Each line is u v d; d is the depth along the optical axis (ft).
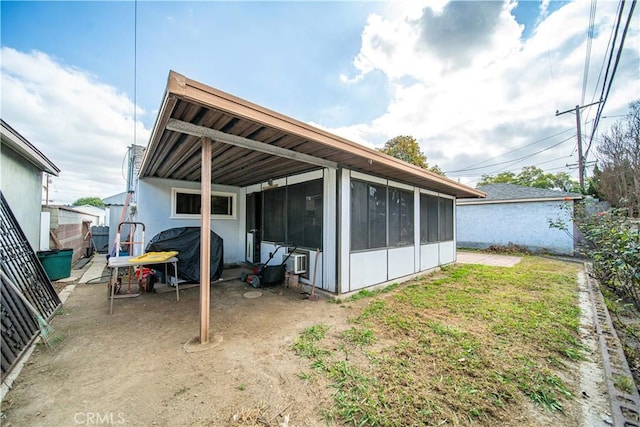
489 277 19.57
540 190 38.55
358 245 15.30
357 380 6.81
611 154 23.04
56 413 5.56
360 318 11.14
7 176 13.61
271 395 6.24
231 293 14.89
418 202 20.98
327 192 14.79
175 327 10.11
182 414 5.60
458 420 5.52
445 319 11.12
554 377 6.95
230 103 7.28
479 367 7.48
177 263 15.76
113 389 6.38
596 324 10.36
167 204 20.15
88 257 29.68
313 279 14.60
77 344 8.65
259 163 14.70
